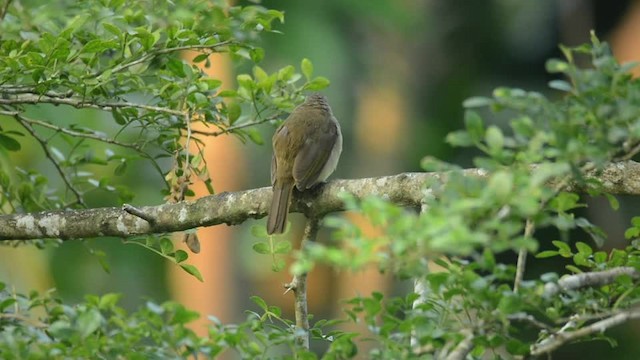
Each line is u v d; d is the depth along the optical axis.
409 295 8.41
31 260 20.06
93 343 8.11
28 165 20.38
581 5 27.55
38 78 10.49
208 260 26.47
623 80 7.25
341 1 24.77
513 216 7.10
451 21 28.17
